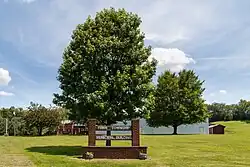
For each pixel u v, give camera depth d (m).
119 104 19.91
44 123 55.31
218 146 24.16
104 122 20.42
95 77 20.25
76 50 21.06
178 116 59.47
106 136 17.41
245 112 117.62
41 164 13.89
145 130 64.06
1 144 26.36
